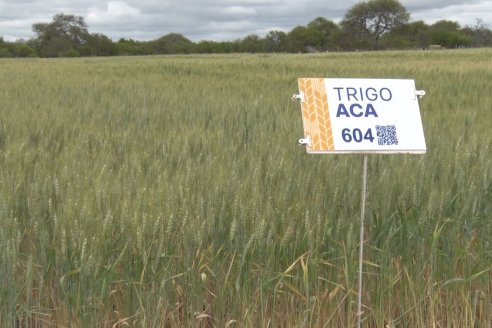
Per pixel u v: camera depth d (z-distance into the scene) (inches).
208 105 360.8
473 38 3934.5
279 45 3929.6
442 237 135.6
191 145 193.3
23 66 1007.0
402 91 136.5
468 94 441.1
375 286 133.8
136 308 120.1
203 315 120.5
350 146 128.6
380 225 131.6
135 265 117.3
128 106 368.8
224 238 125.8
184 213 122.4
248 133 228.4
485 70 744.3
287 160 167.6
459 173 146.9
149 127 259.9
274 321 124.3
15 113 301.1
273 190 141.3
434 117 288.0
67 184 139.6
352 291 126.8
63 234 113.7
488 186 145.5
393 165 161.2
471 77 625.0
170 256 117.1
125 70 850.8
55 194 133.2
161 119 295.1
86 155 180.7
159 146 193.8
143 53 3846.0
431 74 672.4
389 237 128.5
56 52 3678.6
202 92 472.4
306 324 127.2
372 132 131.0
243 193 134.0
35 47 3789.4
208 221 123.9
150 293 118.8
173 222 122.4
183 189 133.3
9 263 112.1
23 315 122.9
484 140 202.7
